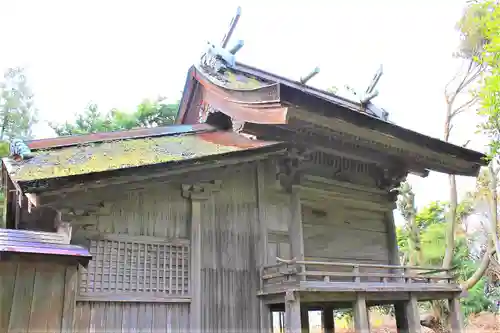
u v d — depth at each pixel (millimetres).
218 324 7570
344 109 7371
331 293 7910
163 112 19656
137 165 6340
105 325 6480
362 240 10703
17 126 25031
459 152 9750
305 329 11344
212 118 9938
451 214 17906
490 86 7652
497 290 22359
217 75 10195
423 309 20891
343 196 10469
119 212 7117
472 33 15688
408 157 9742
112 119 19594
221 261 7984
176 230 7629
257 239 8594
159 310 7035
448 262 17609
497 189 17078
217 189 8203
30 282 5367
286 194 9438
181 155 7230
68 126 19312
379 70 14000
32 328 5219
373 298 8555
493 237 16969
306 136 8633
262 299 8156
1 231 5770
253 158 7949
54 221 6727
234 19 11352
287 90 6734
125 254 6973
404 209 19938
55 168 6062
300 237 9117
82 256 5527
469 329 21234
